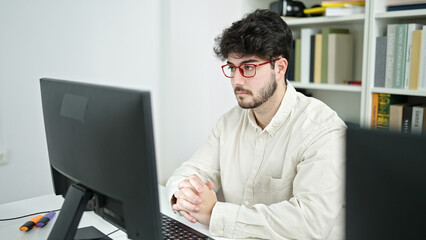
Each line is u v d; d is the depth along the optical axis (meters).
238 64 1.40
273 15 1.43
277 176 1.46
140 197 0.83
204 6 2.83
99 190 0.93
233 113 1.68
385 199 0.43
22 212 1.43
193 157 1.71
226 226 1.22
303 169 1.30
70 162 1.00
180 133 2.86
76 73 2.38
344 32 2.46
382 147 0.43
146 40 2.67
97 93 0.88
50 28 2.25
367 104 2.22
